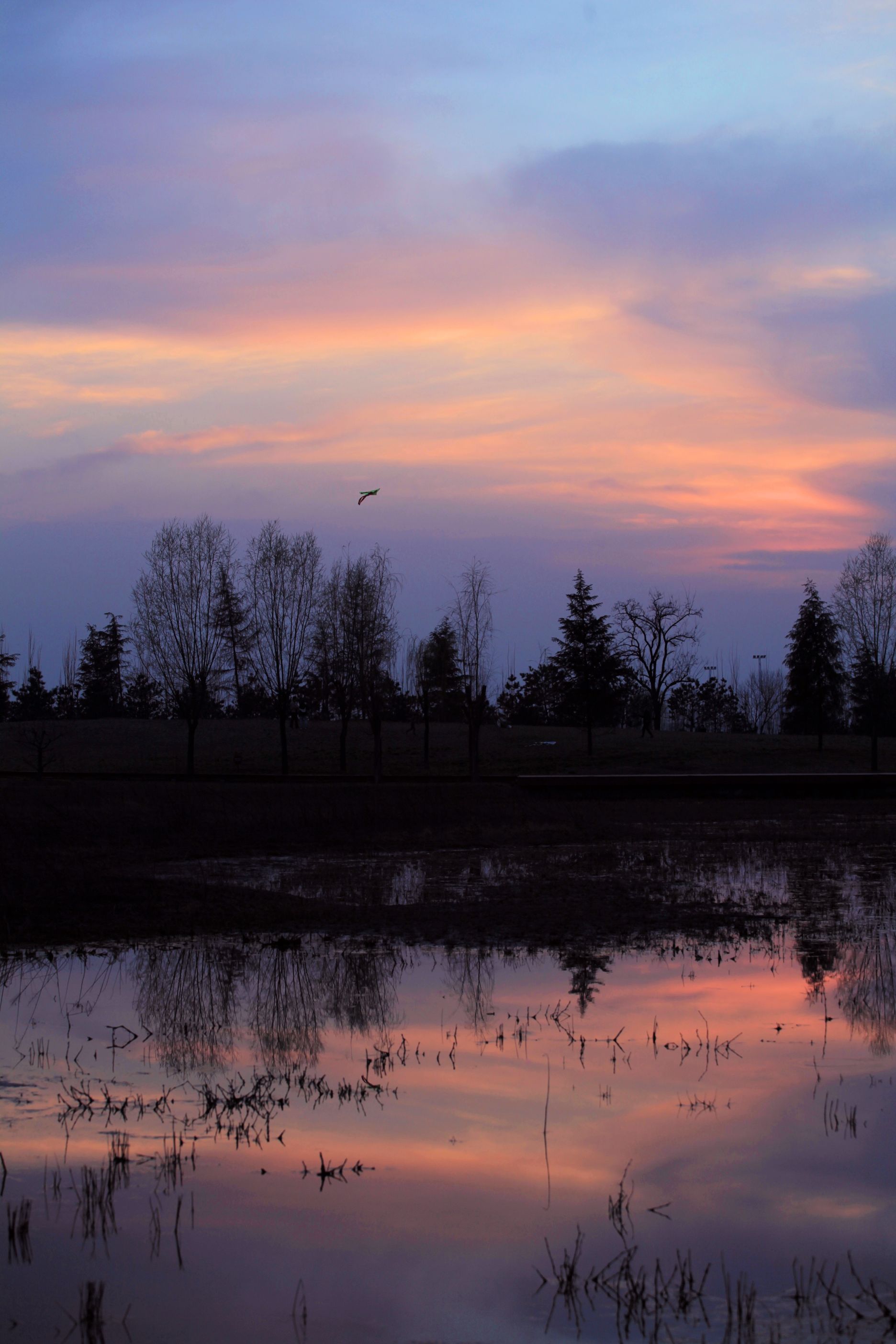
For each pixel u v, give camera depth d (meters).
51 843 25.73
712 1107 8.33
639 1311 5.41
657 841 29.58
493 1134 7.75
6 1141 7.66
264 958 14.19
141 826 28.48
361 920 16.88
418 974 13.13
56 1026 10.85
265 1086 8.86
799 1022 10.80
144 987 12.53
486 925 16.42
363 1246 6.13
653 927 16.20
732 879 21.55
